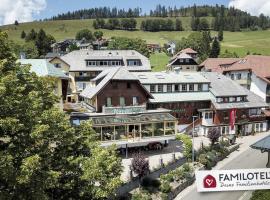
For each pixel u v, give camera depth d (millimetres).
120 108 59531
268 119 82875
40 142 23125
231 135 71875
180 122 72125
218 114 74000
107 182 26641
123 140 56688
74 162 26594
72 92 95812
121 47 186125
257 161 56469
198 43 189125
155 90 70875
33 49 168125
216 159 56562
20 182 20031
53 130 24828
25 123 22688
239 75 93000
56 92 51438
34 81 26625
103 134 55938
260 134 78562
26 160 20656
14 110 22141
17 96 22406
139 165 42938
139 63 106938
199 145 64250
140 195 39906
